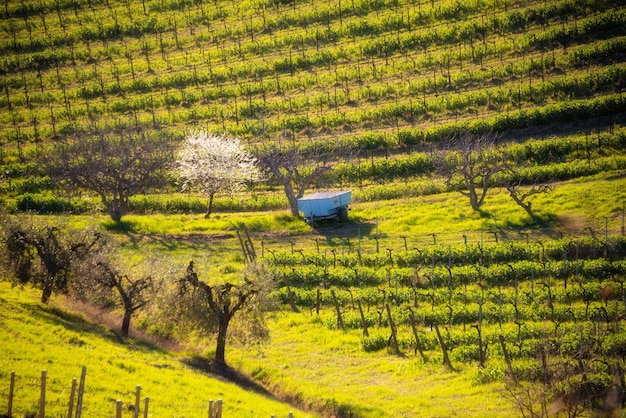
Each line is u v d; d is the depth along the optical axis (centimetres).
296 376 8956
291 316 10838
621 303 10169
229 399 7700
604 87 18675
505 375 8200
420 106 19550
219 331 9106
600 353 8406
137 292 9538
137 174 15700
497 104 19150
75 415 6141
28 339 8206
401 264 12494
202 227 15000
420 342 9581
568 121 17762
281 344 9950
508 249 12231
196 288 9112
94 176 14975
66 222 10700
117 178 15112
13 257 9931
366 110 19975
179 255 13438
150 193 17575
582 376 7525
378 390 8412
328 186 17225
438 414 7706
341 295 11269
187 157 15862
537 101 18862
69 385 7112
